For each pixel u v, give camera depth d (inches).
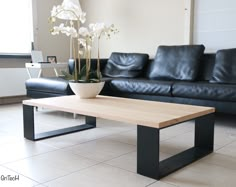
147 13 166.6
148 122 61.9
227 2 139.0
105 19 187.5
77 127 106.6
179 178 62.9
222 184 59.7
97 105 82.5
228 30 140.2
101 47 192.7
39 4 182.9
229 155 78.0
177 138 94.8
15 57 172.1
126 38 178.2
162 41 162.1
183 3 151.3
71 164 70.9
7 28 169.9
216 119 127.0
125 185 59.2
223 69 122.3
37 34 183.0
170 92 117.3
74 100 92.3
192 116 70.2
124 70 156.1
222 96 103.9
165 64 140.6
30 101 90.6
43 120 121.9
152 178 62.8
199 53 134.3
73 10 94.3
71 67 147.1
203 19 148.2
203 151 79.7
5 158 74.9
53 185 59.0
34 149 82.5
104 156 76.9
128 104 84.4
